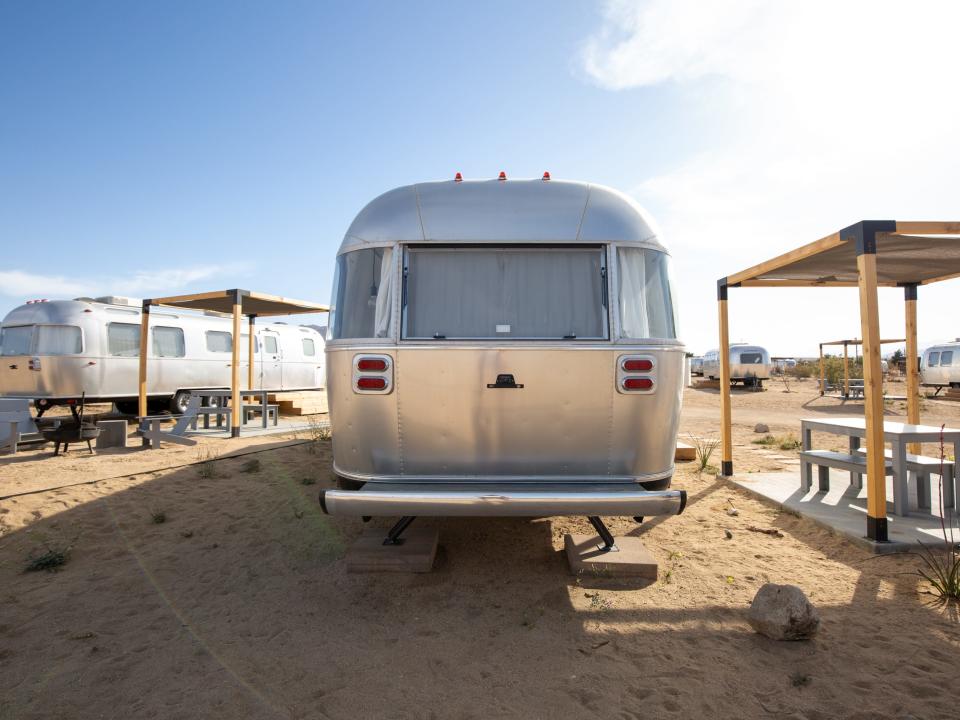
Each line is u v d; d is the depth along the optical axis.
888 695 2.42
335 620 3.20
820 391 21.22
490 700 2.44
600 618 3.16
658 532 4.63
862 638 2.90
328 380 3.72
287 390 14.88
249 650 2.88
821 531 4.57
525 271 3.57
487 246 3.57
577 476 3.44
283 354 14.73
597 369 3.41
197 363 12.43
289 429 10.41
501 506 3.08
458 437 3.43
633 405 3.43
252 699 2.46
